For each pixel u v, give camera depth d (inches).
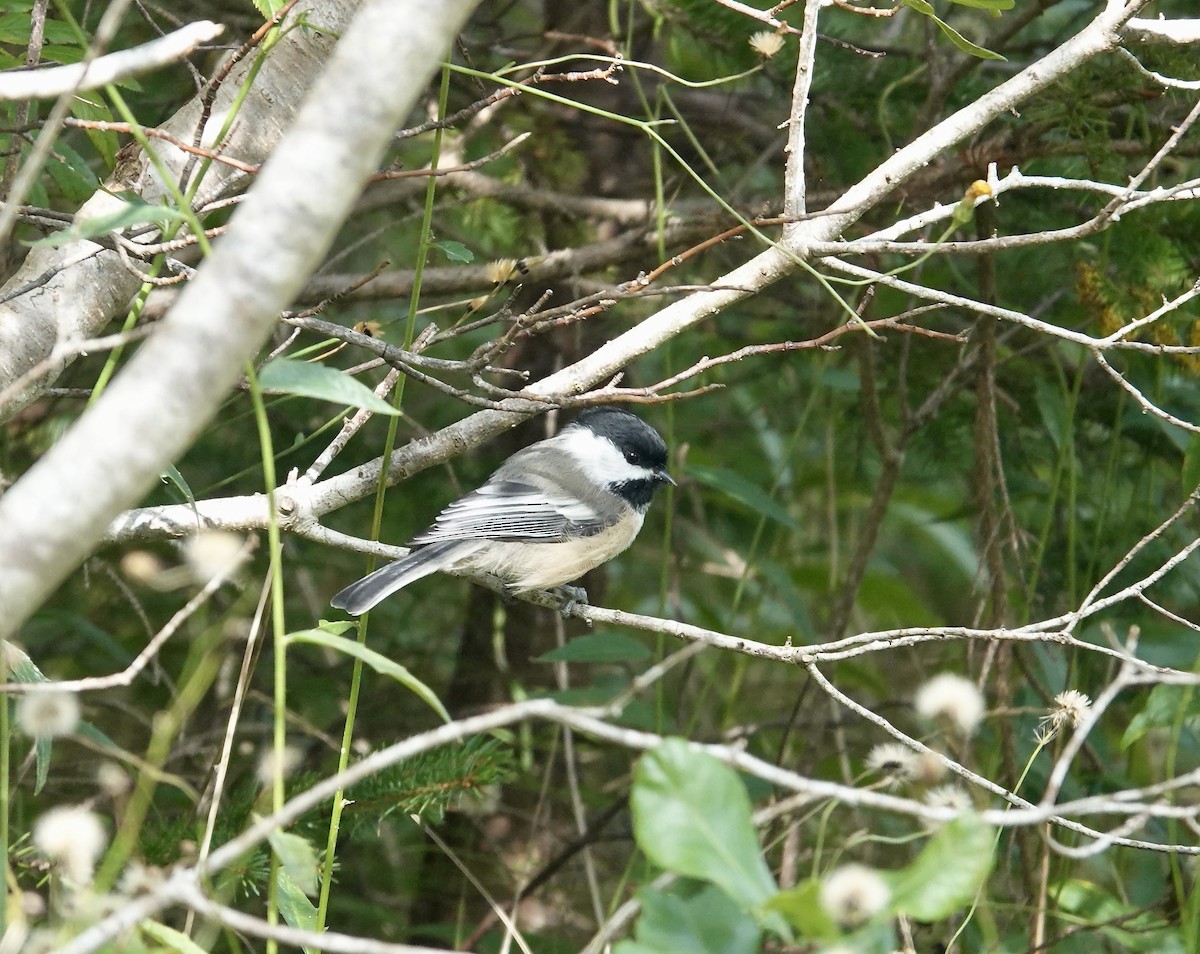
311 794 148.6
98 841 183.6
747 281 275.4
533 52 452.4
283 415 435.5
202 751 372.5
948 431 441.4
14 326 259.8
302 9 293.1
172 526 267.9
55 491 130.8
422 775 308.5
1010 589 408.2
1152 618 400.8
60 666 411.8
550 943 388.5
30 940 199.6
